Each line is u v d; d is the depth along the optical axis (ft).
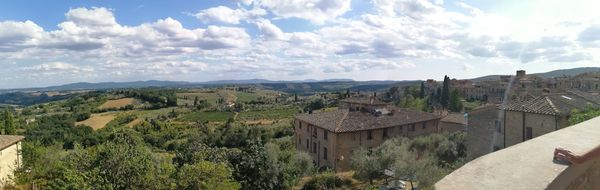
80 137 254.88
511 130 88.99
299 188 92.07
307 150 150.71
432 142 117.60
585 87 294.05
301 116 159.02
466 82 435.94
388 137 139.85
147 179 60.13
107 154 61.21
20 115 355.56
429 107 283.38
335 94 575.38
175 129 320.91
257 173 80.23
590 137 12.75
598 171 12.43
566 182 9.53
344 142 129.70
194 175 60.90
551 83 289.74
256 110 444.96
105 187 54.54
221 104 521.65
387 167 89.86
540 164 9.66
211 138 267.80
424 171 76.07
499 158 10.25
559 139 12.45
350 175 104.78
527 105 88.07
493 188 8.02
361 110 157.89
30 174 81.66
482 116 96.84
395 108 170.91
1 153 97.04
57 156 93.40
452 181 8.52
